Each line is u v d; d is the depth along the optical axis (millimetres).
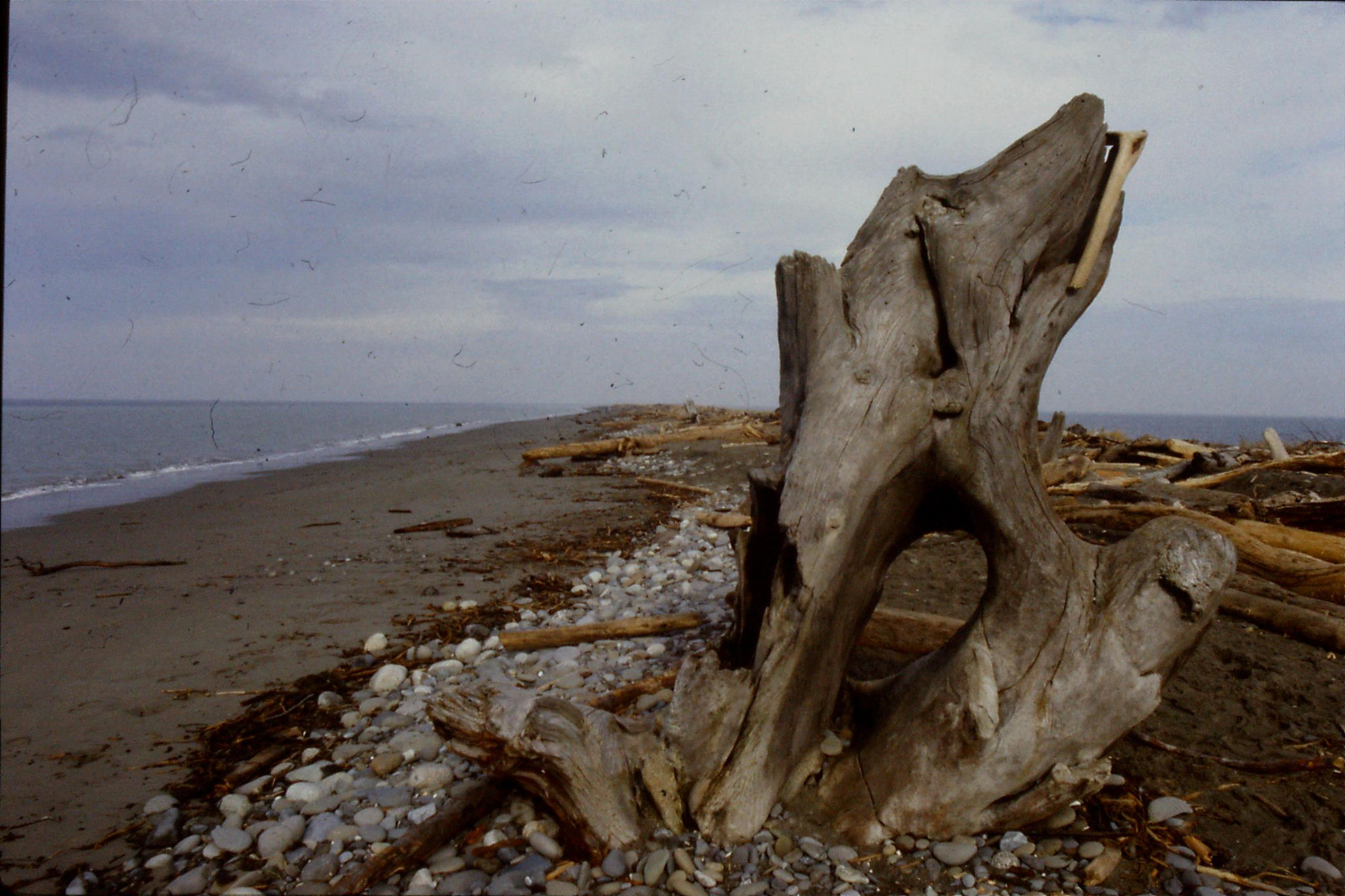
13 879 2850
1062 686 2885
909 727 3104
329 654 5230
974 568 6387
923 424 3162
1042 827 3084
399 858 2881
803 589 2918
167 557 8328
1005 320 3141
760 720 2998
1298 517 6852
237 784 3564
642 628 5398
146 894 2793
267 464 19234
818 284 3260
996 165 3277
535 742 2889
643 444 19000
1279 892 2695
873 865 2891
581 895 2711
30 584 7137
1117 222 3256
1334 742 3551
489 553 8430
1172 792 3299
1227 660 4477
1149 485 8570
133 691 4609
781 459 3342
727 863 2873
